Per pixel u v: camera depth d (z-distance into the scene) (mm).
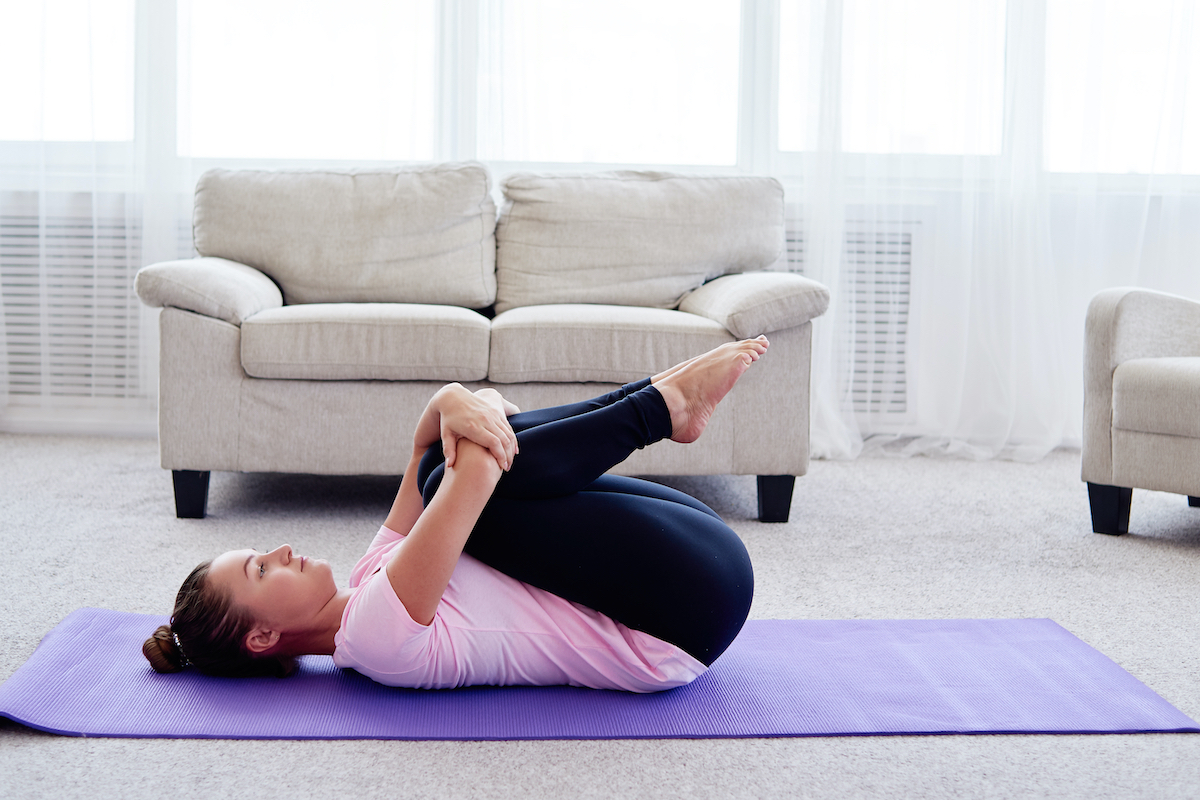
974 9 3439
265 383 2432
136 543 2219
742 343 1479
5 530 2293
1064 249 3557
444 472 1360
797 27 3482
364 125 3516
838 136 3424
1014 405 3506
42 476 2863
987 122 3477
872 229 3498
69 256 3490
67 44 3422
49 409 3545
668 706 1410
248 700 1399
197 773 1204
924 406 3588
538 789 1185
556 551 1392
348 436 2445
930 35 3473
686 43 3562
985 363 3525
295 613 1434
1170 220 3496
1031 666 1571
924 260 3543
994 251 3516
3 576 1960
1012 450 3516
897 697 1449
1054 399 3508
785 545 2320
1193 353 2520
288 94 3500
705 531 1458
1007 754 1291
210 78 3490
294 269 2934
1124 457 2371
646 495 1522
